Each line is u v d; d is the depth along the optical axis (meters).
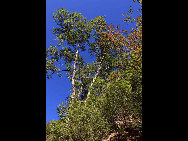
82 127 5.77
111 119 6.66
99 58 15.08
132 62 6.38
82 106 6.61
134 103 6.26
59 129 5.96
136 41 7.44
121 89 6.59
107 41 8.62
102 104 6.86
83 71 15.62
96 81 7.89
